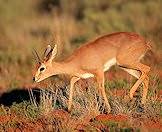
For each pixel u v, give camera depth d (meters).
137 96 13.84
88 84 14.30
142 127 11.05
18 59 21.94
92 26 29.94
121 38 13.21
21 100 14.72
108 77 17.69
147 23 25.95
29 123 12.17
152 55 19.28
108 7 37.28
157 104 12.67
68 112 12.75
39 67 12.85
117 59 13.20
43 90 13.77
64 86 14.54
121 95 13.96
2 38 27.88
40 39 24.27
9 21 36.34
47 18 36.59
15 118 12.73
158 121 11.76
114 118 11.84
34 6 42.38
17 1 41.50
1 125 12.09
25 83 17.89
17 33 29.41
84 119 12.01
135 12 31.78
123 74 18.14
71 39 25.95
